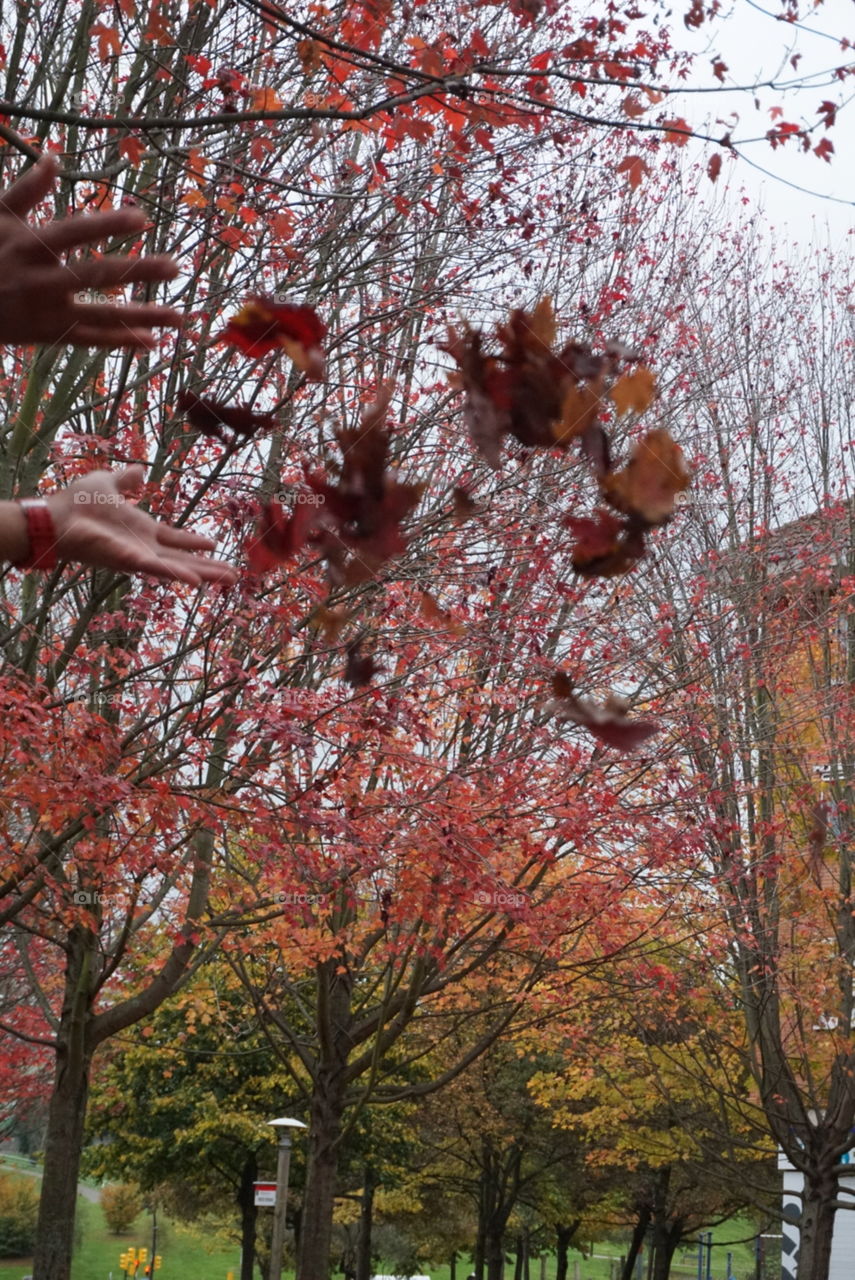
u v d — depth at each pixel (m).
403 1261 40.72
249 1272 26.52
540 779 11.12
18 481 7.98
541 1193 32.41
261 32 8.16
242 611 8.21
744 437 14.68
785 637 13.46
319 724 8.66
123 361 8.05
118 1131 26.69
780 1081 16.67
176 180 8.09
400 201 8.19
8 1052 18.81
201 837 11.27
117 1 6.46
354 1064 14.86
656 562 10.72
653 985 14.36
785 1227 19.84
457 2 7.80
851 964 15.55
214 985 15.10
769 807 14.66
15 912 9.12
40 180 1.14
